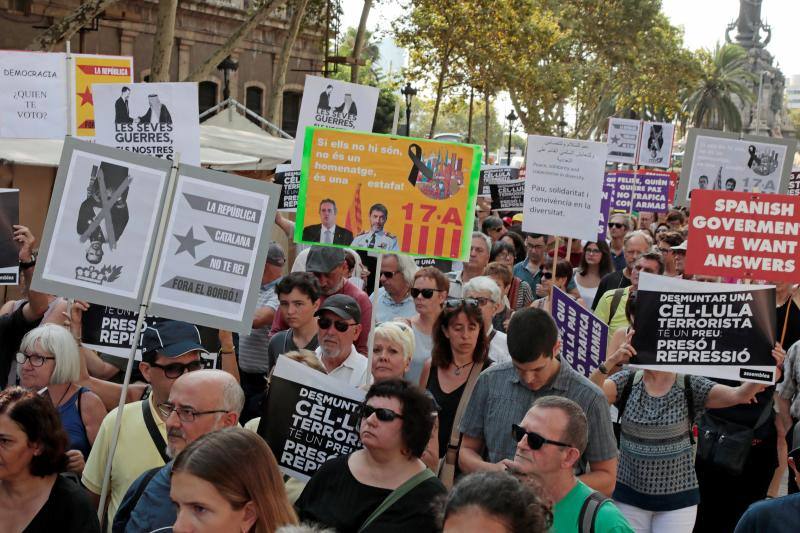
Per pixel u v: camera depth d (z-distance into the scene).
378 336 6.86
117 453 5.68
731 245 7.78
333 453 5.95
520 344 5.77
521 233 18.27
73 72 10.77
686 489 6.86
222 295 6.26
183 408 4.99
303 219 7.28
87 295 6.19
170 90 9.35
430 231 7.20
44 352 6.23
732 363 6.88
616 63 61.66
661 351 6.92
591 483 5.75
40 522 4.76
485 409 6.21
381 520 4.95
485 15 40.94
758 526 4.77
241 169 18.41
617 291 9.95
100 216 6.20
